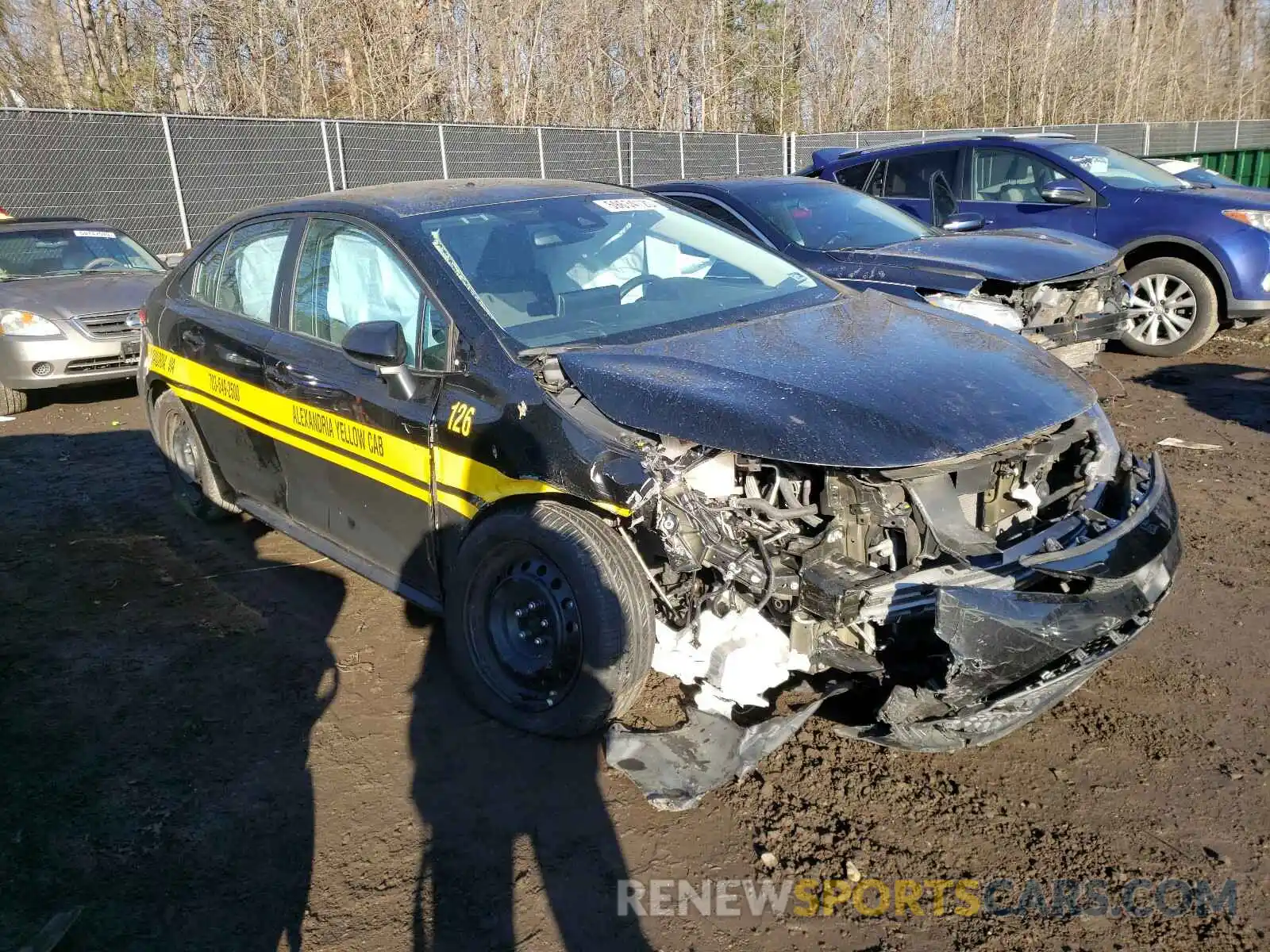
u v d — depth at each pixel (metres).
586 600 3.02
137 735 3.47
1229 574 4.37
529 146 17.52
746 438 2.83
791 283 4.24
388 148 15.87
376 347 3.38
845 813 2.95
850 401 2.93
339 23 23.67
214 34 22.50
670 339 3.51
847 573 2.81
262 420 4.35
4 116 12.50
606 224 4.19
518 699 3.33
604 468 2.99
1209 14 48.38
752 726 3.03
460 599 3.43
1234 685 3.51
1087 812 2.91
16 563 5.05
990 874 2.69
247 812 3.04
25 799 3.13
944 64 39.69
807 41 36.38
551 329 3.53
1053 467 3.32
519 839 2.89
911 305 4.12
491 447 3.28
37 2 20.86
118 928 2.59
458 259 3.69
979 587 2.71
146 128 13.55
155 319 5.23
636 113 31.36
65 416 8.45
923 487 2.86
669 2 31.33
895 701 2.78
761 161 21.98
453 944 2.52
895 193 9.62
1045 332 6.32
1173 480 5.55
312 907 2.66
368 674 3.82
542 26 27.80
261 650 4.05
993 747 3.23
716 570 2.94
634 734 3.18
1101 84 41.81
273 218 4.52
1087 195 8.68
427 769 3.22
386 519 3.79
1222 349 8.91
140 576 4.84
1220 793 2.96
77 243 9.66
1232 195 8.52
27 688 3.80
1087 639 2.74
